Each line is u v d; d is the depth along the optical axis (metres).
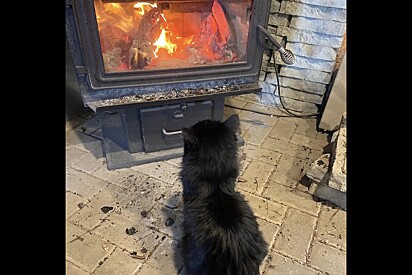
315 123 1.97
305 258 1.19
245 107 2.11
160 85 1.40
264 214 1.36
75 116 1.97
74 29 1.19
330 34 1.74
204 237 0.95
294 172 1.59
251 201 1.42
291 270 1.15
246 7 1.41
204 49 1.53
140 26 1.40
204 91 1.47
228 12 1.48
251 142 1.80
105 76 1.30
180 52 1.49
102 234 1.26
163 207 1.39
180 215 1.35
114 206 1.39
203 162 1.04
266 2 1.35
